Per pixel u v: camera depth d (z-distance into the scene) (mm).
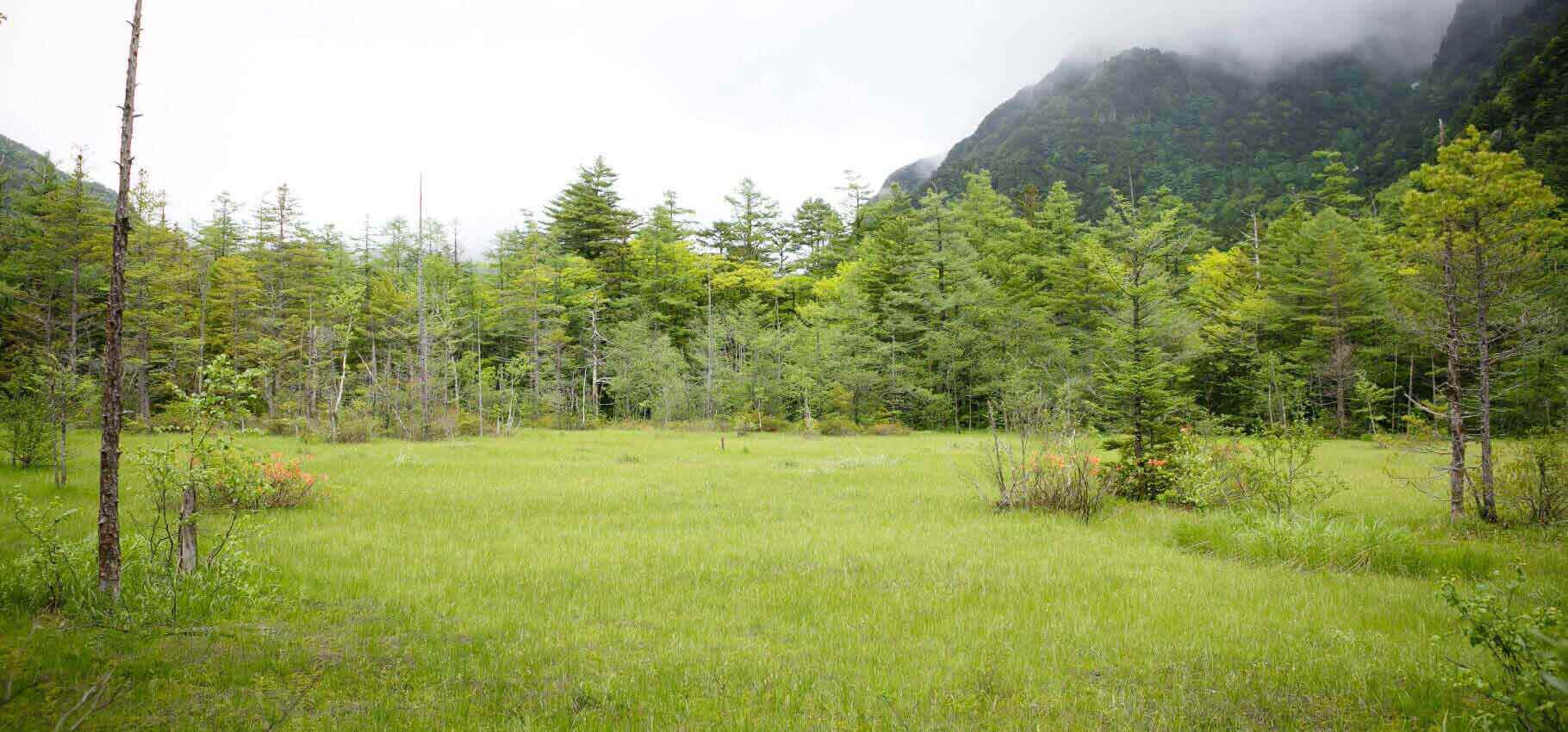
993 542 10070
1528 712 3535
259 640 5566
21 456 15219
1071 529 11219
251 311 45250
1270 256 49844
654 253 61938
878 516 12117
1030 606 7000
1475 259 12391
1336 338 40594
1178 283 46094
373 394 35562
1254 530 9891
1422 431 13438
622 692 4738
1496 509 12039
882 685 4945
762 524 11266
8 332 37875
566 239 64375
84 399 15922
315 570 7734
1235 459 12445
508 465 19516
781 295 62500
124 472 14531
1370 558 8836
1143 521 11992
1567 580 7887
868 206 70125
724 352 53938
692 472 18500
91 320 39219
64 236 38062
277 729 4066
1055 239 58906
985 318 48469
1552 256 26531
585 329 57500
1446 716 4238
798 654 5551
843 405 45125
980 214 61219
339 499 12820
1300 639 6051
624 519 11523
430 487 14867
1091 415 16078
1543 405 24859
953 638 6000
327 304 47500
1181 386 36156
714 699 4668
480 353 54250
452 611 6504
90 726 3930
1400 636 6125
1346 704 4707
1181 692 4883
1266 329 43406
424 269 61719
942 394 47531
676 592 7289
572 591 7305
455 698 4586
